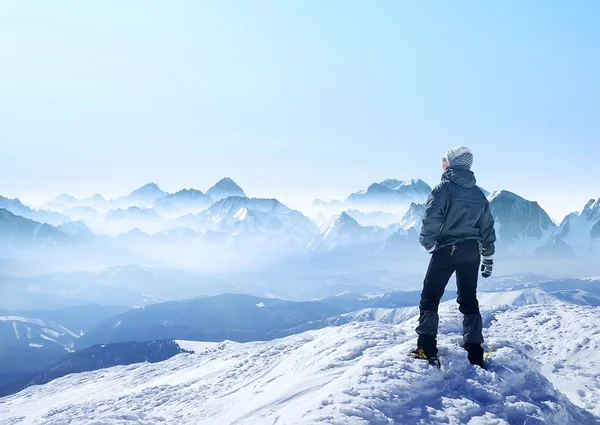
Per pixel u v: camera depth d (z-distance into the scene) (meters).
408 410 4.67
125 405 15.84
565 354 9.71
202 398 13.61
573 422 5.45
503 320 13.52
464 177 5.69
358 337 9.33
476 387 5.20
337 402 4.68
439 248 5.75
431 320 5.68
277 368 12.55
